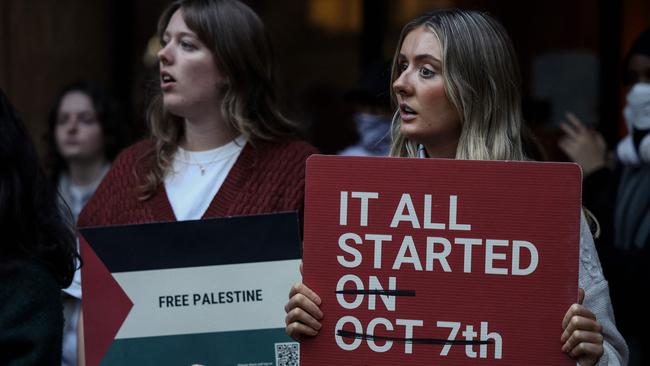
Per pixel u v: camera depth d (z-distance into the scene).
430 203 4.38
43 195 4.40
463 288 4.34
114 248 5.30
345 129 10.62
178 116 6.02
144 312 5.28
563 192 4.33
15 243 4.25
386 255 4.39
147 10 10.88
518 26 10.36
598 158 7.62
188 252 5.27
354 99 8.33
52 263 4.34
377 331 4.36
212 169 5.87
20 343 4.08
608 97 9.93
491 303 4.32
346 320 4.38
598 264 4.68
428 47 4.70
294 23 10.90
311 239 4.42
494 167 4.36
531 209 4.34
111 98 8.61
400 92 4.76
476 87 4.68
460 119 4.72
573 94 9.97
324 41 10.84
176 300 5.27
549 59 10.12
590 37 10.12
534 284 4.32
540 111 9.02
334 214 4.42
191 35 5.86
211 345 5.25
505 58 4.75
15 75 10.18
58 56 10.44
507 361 4.30
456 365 4.32
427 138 4.77
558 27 10.21
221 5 5.93
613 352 4.63
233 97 5.89
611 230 7.06
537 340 4.29
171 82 5.87
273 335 5.23
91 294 5.30
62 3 10.46
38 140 10.21
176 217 5.79
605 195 7.20
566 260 4.31
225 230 5.26
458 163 4.38
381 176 4.41
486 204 4.36
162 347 5.27
